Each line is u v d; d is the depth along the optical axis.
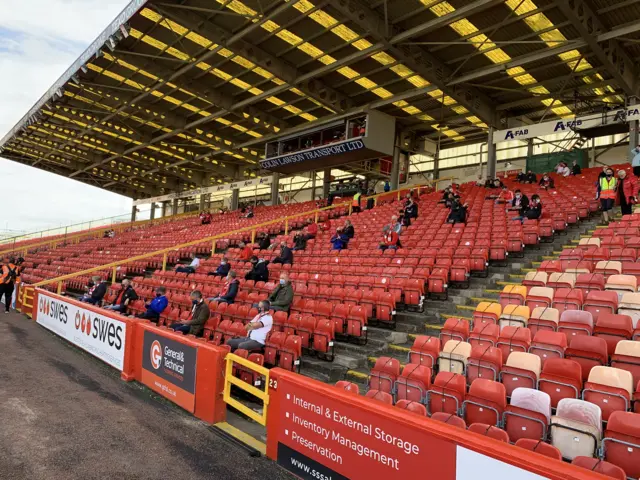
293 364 6.64
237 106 23.45
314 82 21.39
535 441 3.14
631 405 4.18
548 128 18.03
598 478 2.20
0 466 3.96
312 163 26.36
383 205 20.69
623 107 17.17
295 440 4.07
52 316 10.32
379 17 15.74
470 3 14.27
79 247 29.28
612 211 12.22
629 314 6.29
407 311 8.96
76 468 4.02
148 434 4.85
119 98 24.42
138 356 6.73
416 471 3.02
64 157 40.97
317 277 10.91
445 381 4.79
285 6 14.75
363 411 3.43
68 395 5.96
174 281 14.09
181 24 16.27
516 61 17.27
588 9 13.76
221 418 5.26
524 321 6.55
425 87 21.08
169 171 40.41
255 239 19.25
